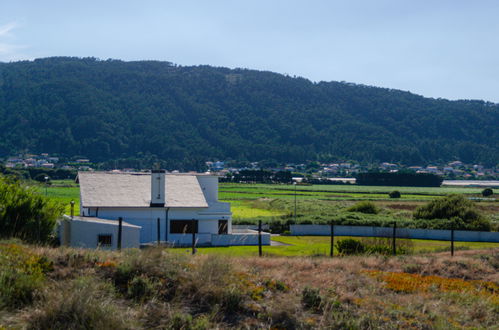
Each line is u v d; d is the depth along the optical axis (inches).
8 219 927.0
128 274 497.7
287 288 542.6
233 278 529.7
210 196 1913.1
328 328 438.3
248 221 2284.7
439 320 486.6
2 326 370.9
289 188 6250.0
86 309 394.6
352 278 660.1
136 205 1673.2
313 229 2162.9
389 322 469.7
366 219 2426.2
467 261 908.0
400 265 843.4
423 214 2422.5
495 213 3198.8
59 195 3895.2
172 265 535.5
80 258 537.6
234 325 429.7
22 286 430.0
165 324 411.5
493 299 611.5
